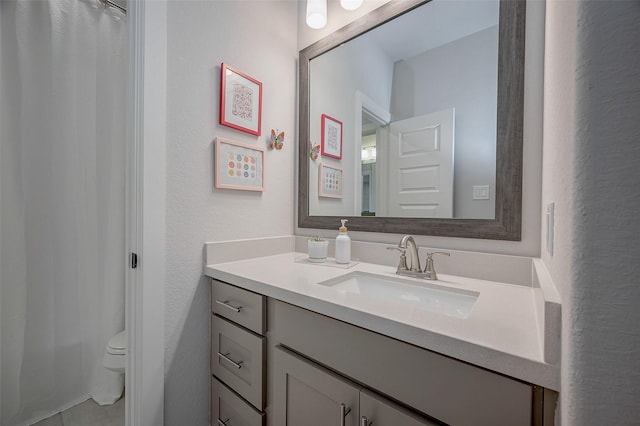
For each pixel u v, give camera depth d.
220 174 1.22
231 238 1.28
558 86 0.47
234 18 1.29
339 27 1.41
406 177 1.18
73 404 1.46
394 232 1.20
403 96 1.19
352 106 1.35
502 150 0.94
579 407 0.32
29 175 1.35
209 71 1.19
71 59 1.45
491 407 0.50
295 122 1.59
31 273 1.36
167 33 1.06
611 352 0.30
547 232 0.64
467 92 1.02
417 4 1.15
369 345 0.66
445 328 0.57
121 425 1.33
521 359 0.47
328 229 1.44
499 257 0.94
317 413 0.77
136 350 1.00
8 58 1.29
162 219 1.04
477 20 1.01
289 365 0.84
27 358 1.34
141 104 0.99
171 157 1.07
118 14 1.61
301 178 1.54
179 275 1.10
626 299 0.30
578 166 0.32
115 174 1.62
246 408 0.99
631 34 0.28
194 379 1.14
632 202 0.29
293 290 0.83
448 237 1.06
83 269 1.51
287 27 1.54
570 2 0.36
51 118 1.40
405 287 0.98
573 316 0.33
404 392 0.61
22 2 1.32
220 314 1.12
